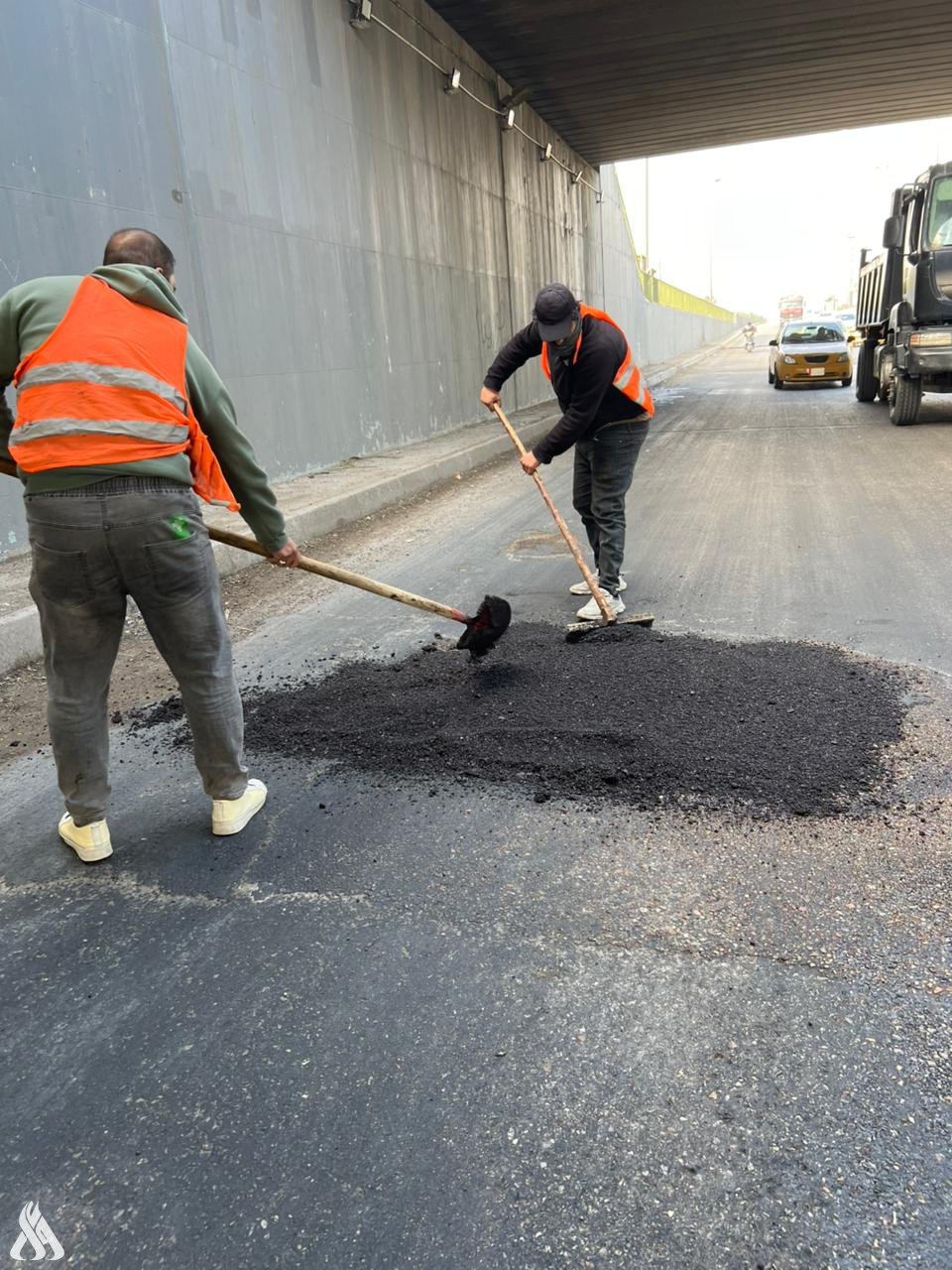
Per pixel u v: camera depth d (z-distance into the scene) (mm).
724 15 14094
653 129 21000
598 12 13648
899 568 5488
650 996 2068
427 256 12891
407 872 2619
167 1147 1757
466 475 10734
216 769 2809
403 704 3719
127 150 6832
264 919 2451
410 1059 1933
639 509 7930
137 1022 2096
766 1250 1491
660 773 3029
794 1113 1740
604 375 4254
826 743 3168
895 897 2363
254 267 8508
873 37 15453
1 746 3693
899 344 11766
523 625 4770
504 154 16469
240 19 8203
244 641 4871
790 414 15078
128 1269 1522
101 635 2592
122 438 2340
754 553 6098
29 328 2354
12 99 5797
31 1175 1713
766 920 2307
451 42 13664
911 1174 1605
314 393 9695
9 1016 2139
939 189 11273
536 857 2648
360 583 3264
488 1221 1566
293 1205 1621
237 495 2771
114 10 6668
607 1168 1653
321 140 9750
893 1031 1924
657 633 4477
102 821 2795
